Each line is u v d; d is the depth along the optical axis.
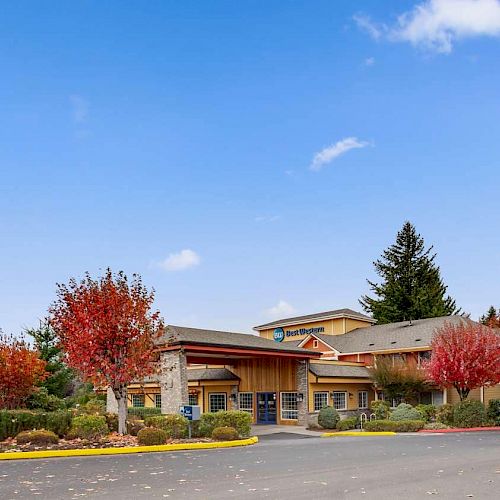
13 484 10.88
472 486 10.40
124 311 19.31
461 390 28.89
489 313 60.75
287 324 48.12
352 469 12.56
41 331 32.91
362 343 38.69
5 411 18.02
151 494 9.71
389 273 60.38
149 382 33.44
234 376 34.81
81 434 18.30
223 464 13.58
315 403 31.30
